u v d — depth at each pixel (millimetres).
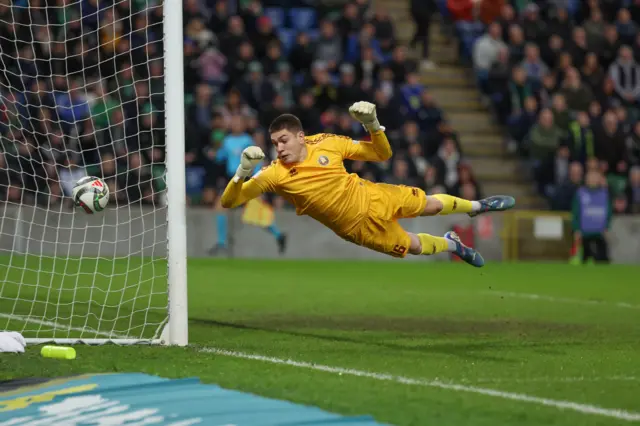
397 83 38656
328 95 36438
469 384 10516
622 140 39125
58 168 30469
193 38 36156
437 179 35688
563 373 11344
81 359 11789
